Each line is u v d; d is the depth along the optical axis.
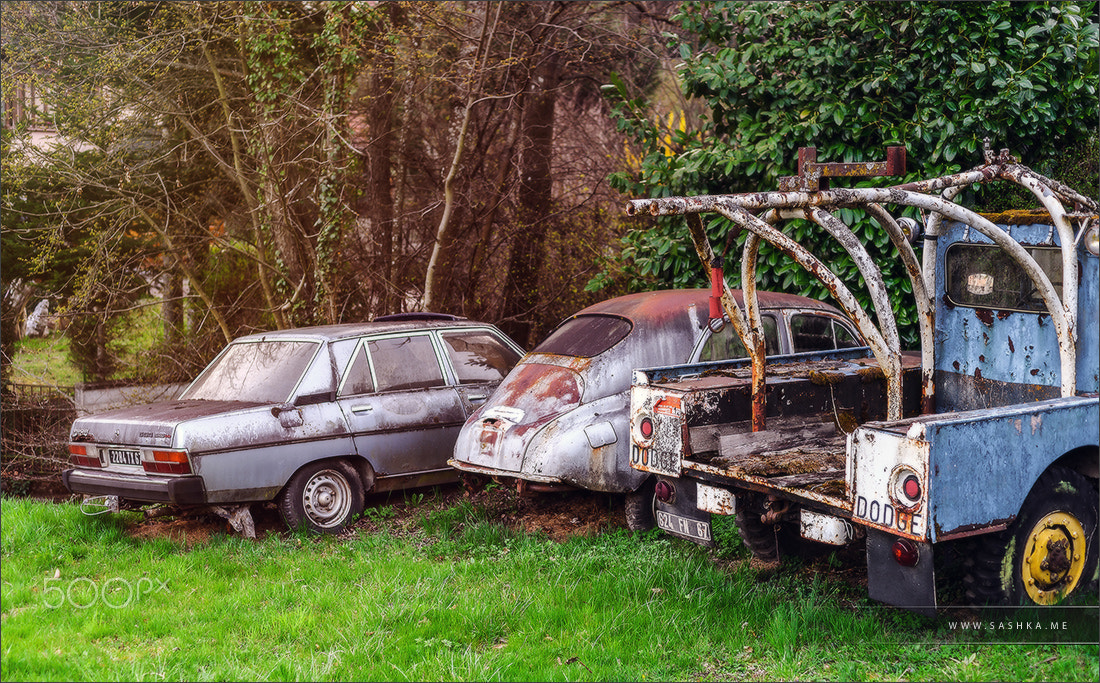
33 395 13.95
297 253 13.23
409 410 8.00
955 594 5.41
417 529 7.58
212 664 4.72
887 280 9.36
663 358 7.32
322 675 4.50
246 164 13.77
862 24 9.46
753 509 5.84
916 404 6.64
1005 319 5.93
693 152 10.12
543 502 7.95
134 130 13.48
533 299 14.43
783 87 9.98
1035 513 4.82
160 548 6.99
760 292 8.07
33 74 12.55
